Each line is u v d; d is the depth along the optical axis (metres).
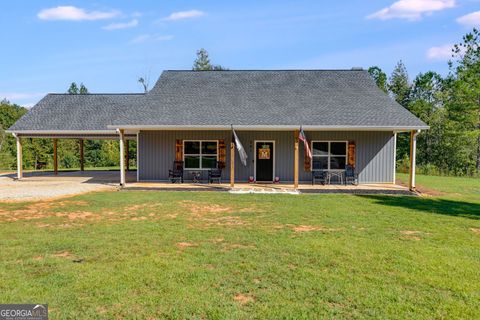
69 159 34.81
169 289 4.48
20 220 8.60
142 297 4.25
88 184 16.58
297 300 4.22
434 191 15.30
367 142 16.88
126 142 26.19
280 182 17.03
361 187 15.39
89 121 19.48
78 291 4.41
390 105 16.48
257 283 4.70
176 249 6.20
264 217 9.10
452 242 6.89
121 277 4.86
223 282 4.72
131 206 10.62
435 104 37.00
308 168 16.95
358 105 16.48
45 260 5.57
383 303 4.17
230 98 17.38
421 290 4.57
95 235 7.13
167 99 17.41
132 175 22.00
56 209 10.08
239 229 7.74
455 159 33.75
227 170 17.30
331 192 14.21
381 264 5.52
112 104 21.45
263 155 17.22
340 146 17.02
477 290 4.59
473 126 30.45
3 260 5.58
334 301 4.21
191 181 17.19
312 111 15.90
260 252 6.05
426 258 5.84
